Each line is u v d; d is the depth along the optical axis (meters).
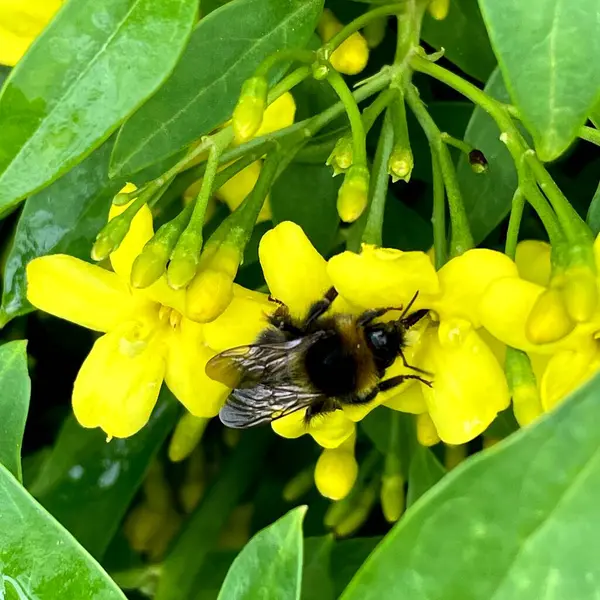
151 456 0.11
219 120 0.09
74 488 0.11
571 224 0.08
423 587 0.07
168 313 0.09
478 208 0.10
